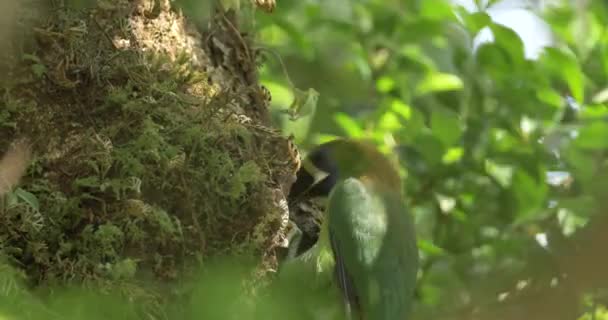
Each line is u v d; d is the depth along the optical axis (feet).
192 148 24.91
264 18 36.78
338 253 29.84
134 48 25.86
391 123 36.14
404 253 30.22
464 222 35.37
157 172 24.48
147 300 22.94
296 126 31.30
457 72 37.27
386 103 36.83
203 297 18.54
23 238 23.21
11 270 21.07
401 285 29.94
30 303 19.95
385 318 29.48
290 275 27.81
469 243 35.12
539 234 34.14
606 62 37.83
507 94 36.14
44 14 25.12
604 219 19.07
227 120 25.72
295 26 39.01
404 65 39.34
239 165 25.86
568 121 36.96
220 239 25.14
